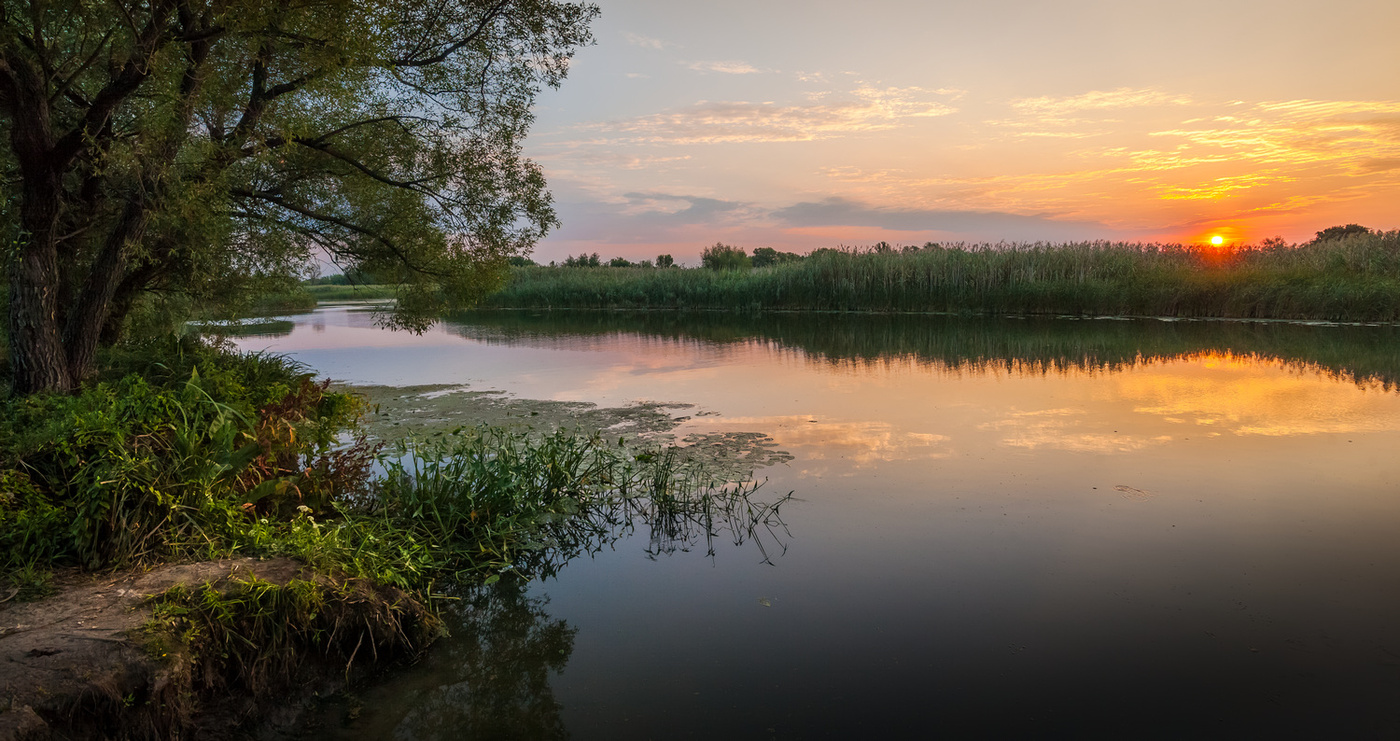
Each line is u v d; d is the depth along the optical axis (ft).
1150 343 48.57
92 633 9.61
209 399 14.67
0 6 16.61
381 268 30.71
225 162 22.68
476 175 29.66
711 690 10.62
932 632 12.02
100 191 22.44
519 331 67.26
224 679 10.27
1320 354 41.78
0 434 13.21
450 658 11.76
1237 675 10.60
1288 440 23.22
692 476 20.21
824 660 11.30
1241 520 16.49
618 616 12.96
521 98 29.60
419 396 31.94
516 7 27.76
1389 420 25.64
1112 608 12.62
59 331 19.79
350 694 10.85
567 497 18.12
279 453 16.14
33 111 17.10
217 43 22.20
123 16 18.03
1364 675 10.52
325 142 27.40
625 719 10.02
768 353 47.57
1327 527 15.97
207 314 32.94
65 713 8.31
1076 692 10.28
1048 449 22.59
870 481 19.70
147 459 12.75
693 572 14.69
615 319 81.76
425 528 15.96
